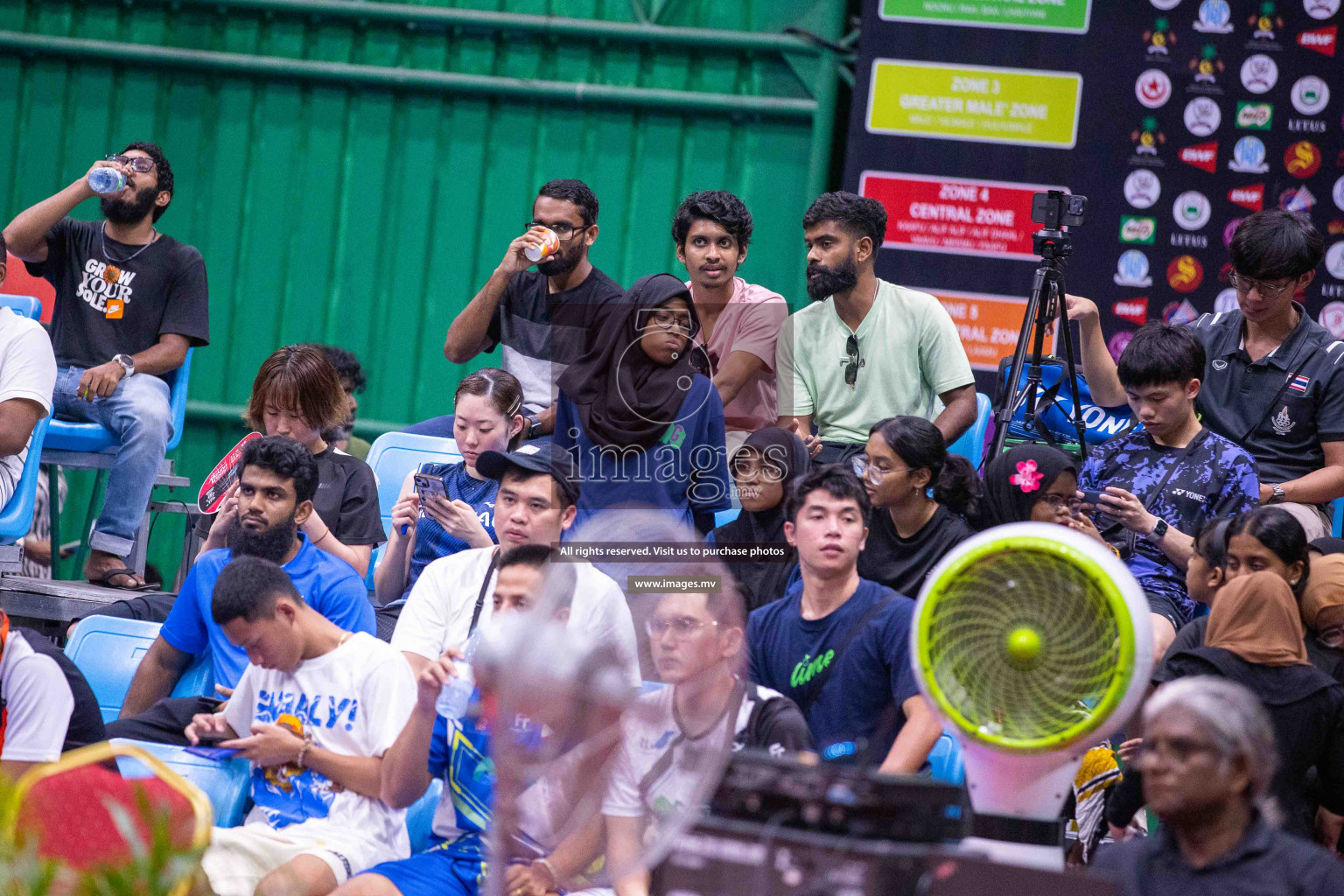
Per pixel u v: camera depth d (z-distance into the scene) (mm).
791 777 6027
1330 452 14281
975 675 7020
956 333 14812
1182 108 19812
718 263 14500
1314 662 10977
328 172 23047
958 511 12125
